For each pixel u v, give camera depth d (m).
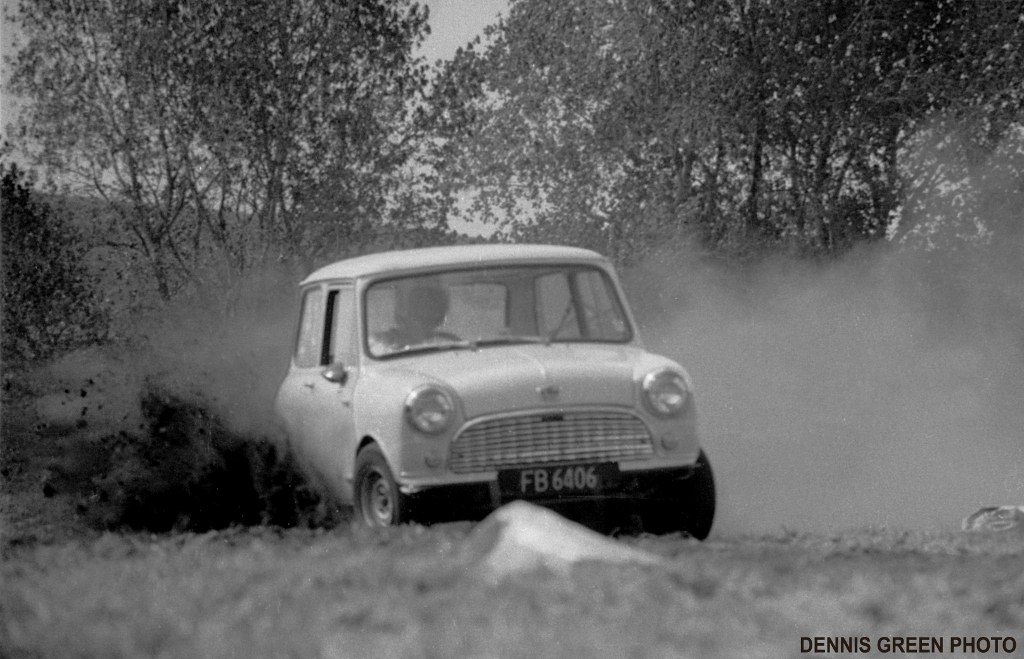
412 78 91.25
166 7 87.94
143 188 90.00
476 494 29.97
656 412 30.72
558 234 90.06
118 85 89.56
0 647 18.47
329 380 33.25
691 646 17.08
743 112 92.69
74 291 88.19
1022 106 96.00
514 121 92.69
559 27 92.75
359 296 33.91
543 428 30.16
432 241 91.06
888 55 97.94
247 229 89.94
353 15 90.00
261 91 88.44
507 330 33.62
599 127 91.56
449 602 19.12
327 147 89.75
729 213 95.44
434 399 29.92
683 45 92.94
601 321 34.56
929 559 24.08
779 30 94.44
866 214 96.50
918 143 97.00
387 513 31.00
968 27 97.00
